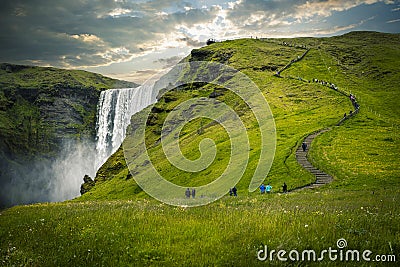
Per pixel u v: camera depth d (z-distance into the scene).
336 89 123.12
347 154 58.69
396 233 11.05
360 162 53.75
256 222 12.74
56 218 16.86
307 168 53.25
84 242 11.15
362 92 133.50
